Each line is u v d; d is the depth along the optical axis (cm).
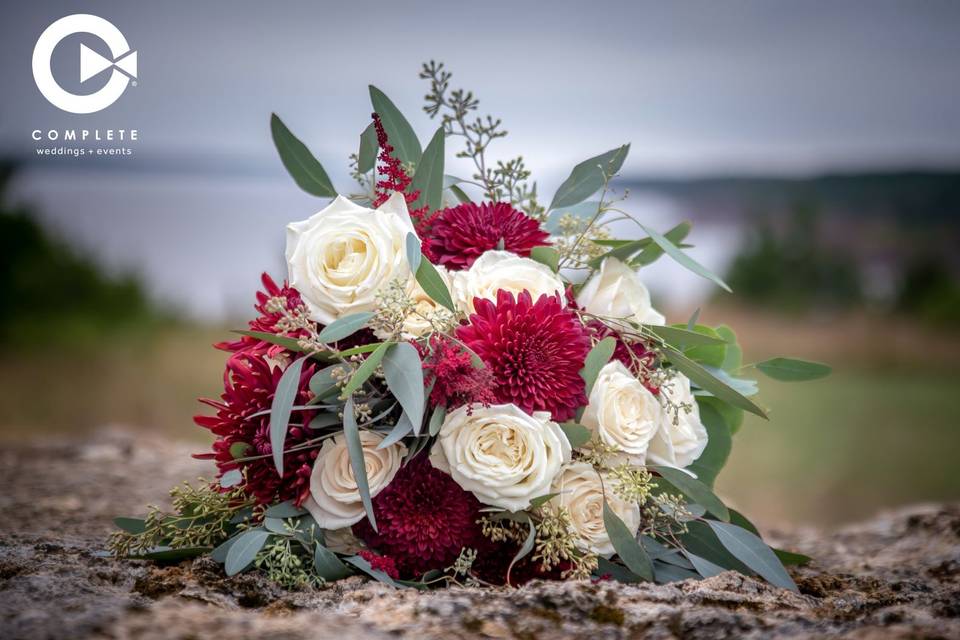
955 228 1750
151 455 423
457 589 173
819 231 1537
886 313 1384
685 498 210
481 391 175
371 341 194
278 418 175
